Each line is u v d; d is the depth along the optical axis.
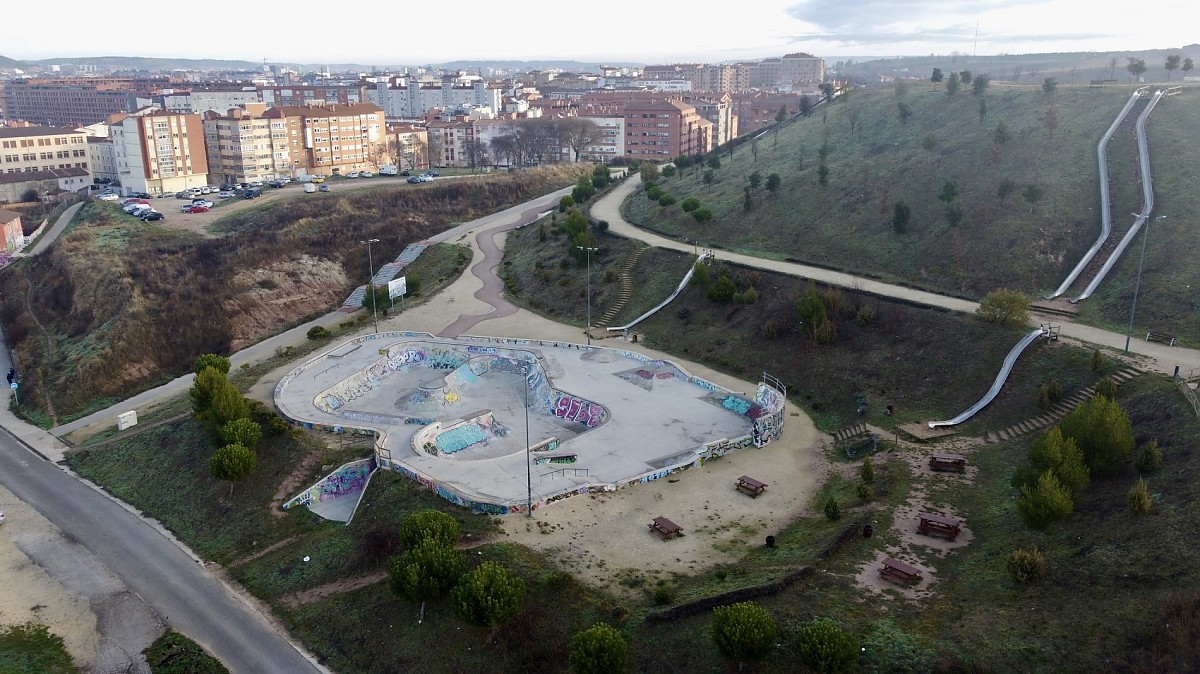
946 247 95.06
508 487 58.22
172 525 62.84
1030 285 85.31
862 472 58.19
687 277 103.00
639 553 50.53
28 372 104.12
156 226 149.12
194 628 49.38
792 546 50.25
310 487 62.59
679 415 72.25
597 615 43.56
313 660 45.84
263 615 50.50
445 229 155.75
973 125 127.44
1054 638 36.69
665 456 64.00
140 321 110.69
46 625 50.09
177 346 110.25
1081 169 102.62
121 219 153.62
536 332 98.38
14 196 191.12
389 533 53.34
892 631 39.00
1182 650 33.53
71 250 134.88
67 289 124.25
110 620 50.47
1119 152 104.50
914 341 78.00
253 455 64.12
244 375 85.62
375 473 61.91
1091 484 50.22
